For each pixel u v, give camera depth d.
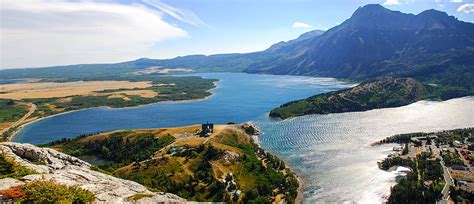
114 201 47.44
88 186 52.41
